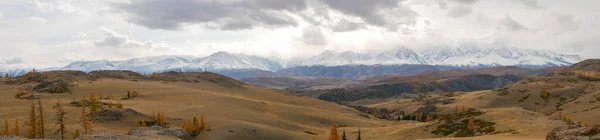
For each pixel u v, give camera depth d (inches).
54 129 4293.8
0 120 4783.5
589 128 2241.6
